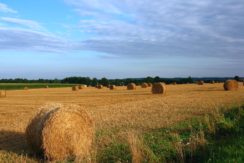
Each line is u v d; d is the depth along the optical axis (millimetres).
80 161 10922
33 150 12906
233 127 14227
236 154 9859
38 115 12945
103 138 14195
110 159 11133
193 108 24453
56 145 12383
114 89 70562
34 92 65438
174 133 14516
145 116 20734
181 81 122000
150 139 13445
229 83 52594
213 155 10070
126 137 13383
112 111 24297
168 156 11219
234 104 26297
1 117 22984
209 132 14039
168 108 25047
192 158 10844
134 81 125875
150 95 45250
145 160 10664
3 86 99812
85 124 13164
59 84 121000
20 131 16781
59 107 12930
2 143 14109
